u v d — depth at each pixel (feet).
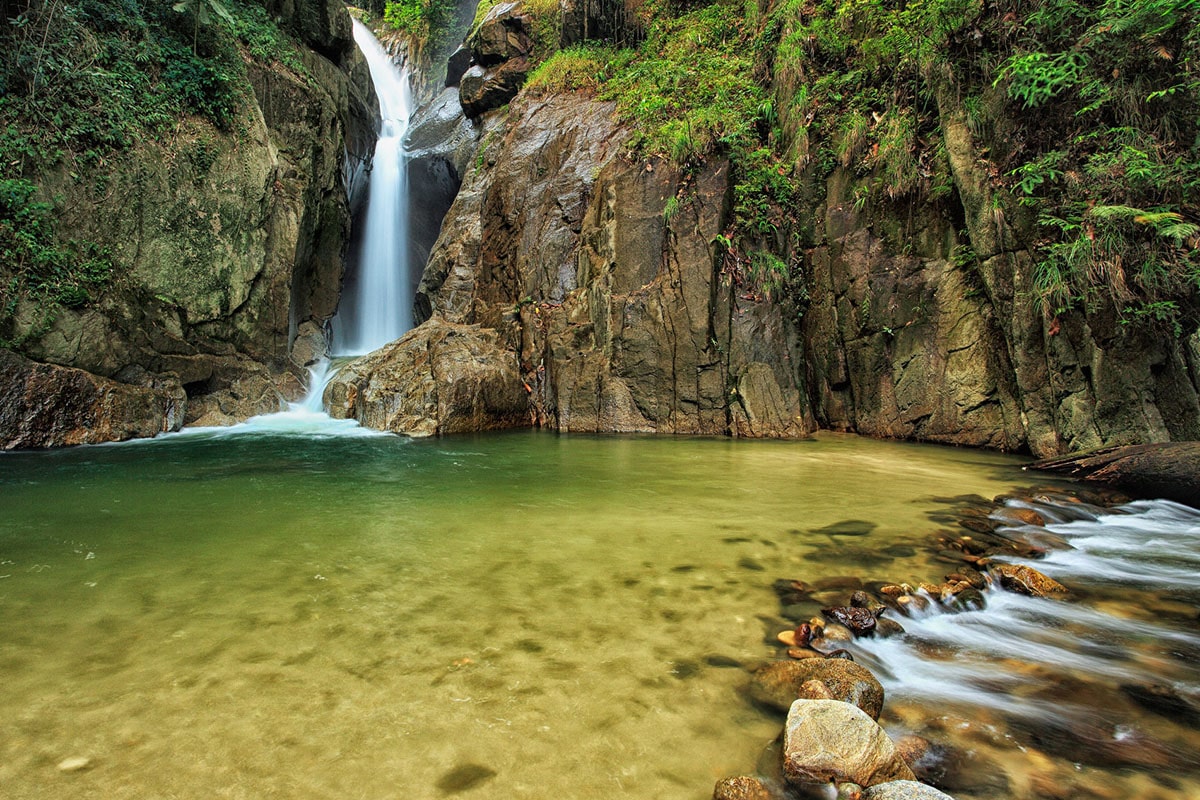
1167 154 24.25
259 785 5.91
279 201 43.39
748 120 38.91
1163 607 11.51
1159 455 20.40
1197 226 23.03
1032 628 10.55
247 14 45.93
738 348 35.81
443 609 10.19
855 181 35.68
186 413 35.78
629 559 12.92
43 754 6.23
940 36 30.91
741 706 7.58
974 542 14.43
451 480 21.62
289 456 26.71
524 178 47.83
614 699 7.61
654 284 37.50
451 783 6.05
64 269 30.73
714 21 46.70
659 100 41.75
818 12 39.14
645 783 6.20
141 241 34.32
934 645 9.81
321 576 11.67
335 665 8.23
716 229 36.29
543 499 18.66
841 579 11.94
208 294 37.76
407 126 73.20
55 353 30.14
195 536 14.30
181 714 7.01
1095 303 25.08
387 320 66.39
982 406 30.32
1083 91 25.49
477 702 7.43
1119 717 7.87
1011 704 8.15
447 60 81.56
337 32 55.57
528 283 44.32
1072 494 19.90
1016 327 27.91
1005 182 28.14
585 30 55.01
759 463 25.45
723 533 14.93
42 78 30.89
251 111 40.88
